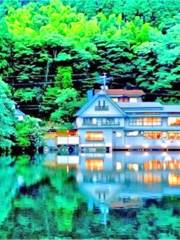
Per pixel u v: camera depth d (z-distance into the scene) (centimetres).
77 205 2583
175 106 8681
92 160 5800
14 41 10788
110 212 2405
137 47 11000
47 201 2694
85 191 3066
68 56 10719
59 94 9844
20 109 10162
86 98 9956
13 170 4359
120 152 8012
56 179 3691
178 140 8425
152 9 13612
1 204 2605
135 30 12238
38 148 7556
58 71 10512
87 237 1973
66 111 9444
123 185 3347
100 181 3575
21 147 7075
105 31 12550
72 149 8269
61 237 1977
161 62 10581
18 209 2466
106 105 8388
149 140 8425
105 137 8344
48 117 10044
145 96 10550
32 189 3150
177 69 10419
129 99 9269
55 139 8238
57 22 13212
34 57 10706
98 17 13788
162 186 3275
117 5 14300
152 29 12112
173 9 13488
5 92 6775
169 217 2295
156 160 5775
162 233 2028
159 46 10812
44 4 14700
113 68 11000
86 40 11462
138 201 2695
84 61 10856
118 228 2103
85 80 10638
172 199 2742
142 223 2183
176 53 10519
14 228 2092
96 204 2608
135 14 13900
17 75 10575
